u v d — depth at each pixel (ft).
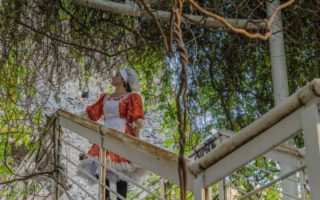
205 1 16.34
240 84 19.40
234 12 15.84
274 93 16.38
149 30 18.83
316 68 18.20
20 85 18.22
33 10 17.07
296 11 16.89
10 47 17.06
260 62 19.30
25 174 14.79
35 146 15.51
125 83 15.14
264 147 6.20
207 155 7.04
